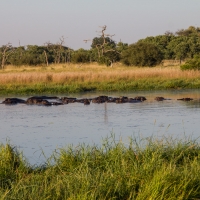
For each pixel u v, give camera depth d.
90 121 35.88
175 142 23.72
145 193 14.53
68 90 63.16
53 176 17.53
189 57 131.50
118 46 157.50
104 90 64.56
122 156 19.16
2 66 124.00
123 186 15.48
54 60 156.62
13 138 29.19
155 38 153.38
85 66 120.00
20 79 67.81
